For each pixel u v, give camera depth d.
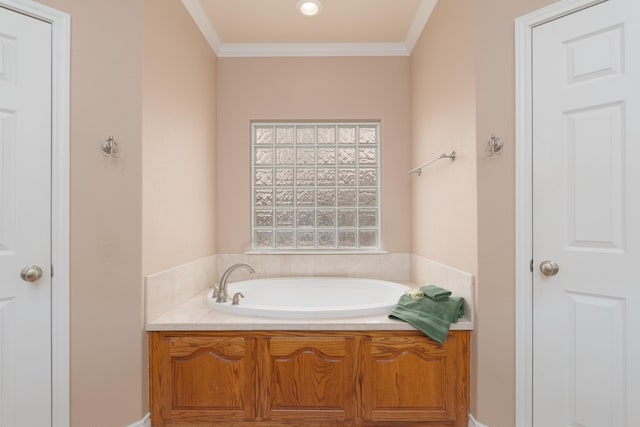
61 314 1.49
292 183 2.77
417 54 2.47
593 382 1.39
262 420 1.67
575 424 1.43
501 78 1.58
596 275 1.38
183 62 2.06
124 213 1.60
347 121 2.74
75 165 1.52
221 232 2.66
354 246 2.77
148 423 1.65
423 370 1.67
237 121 2.67
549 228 1.48
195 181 2.24
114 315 1.58
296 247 2.77
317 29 2.44
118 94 1.59
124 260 1.60
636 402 1.30
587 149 1.40
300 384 1.67
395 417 1.67
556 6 1.45
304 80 2.67
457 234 1.82
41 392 1.46
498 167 1.58
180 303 2.00
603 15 1.35
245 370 1.66
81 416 1.53
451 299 1.74
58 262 1.49
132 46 1.62
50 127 1.48
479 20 1.62
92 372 1.55
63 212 1.50
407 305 1.76
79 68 1.53
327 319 1.72
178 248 2.00
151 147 1.70
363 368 1.66
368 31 2.47
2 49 1.38
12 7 1.39
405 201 2.68
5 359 1.40
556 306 1.47
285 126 2.77
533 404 1.52
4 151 1.39
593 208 1.39
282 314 1.74
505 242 1.57
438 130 2.07
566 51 1.44
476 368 1.63
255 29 2.43
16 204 1.41
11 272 1.40
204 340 1.66
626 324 1.32
